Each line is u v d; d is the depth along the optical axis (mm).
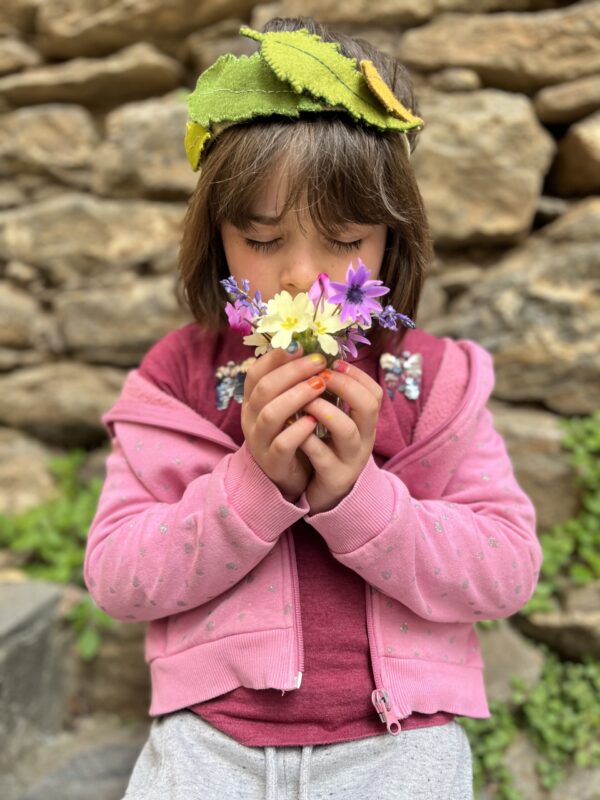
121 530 512
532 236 966
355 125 461
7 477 1096
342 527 450
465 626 545
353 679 491
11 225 1104
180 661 509
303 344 426
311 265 468
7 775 805
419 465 530
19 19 1132
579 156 922
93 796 792
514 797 776
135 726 908
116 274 1074
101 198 1093
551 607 853
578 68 920
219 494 457
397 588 476
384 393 548
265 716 481
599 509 862
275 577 499
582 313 893
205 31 1055
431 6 951
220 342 590
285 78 441
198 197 511
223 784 461
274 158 447
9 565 1013
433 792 461
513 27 931
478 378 558
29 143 1107
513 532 516
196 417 549
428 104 945
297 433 423
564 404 909
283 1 999
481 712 528
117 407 583
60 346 1106
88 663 927
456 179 935
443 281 975
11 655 820
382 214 474
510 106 925
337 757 473
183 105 1036
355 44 542
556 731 804
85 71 1084
